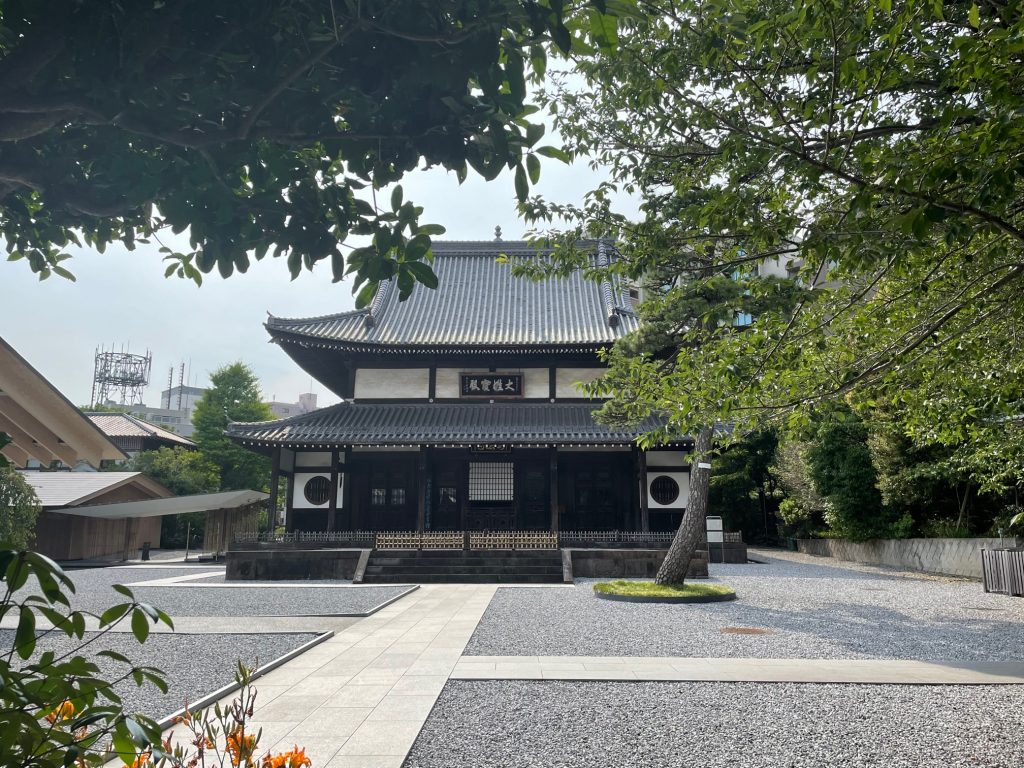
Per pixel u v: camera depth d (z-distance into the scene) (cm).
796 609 1406
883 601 1531
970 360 664
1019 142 341
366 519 2647
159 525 3925
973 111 371
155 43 204
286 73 221
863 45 507
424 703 691
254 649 992
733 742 568
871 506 2664
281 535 2239
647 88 588
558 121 769
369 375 2692
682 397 638
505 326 2786
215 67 229
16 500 1612
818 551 3347
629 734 591
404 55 227
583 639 1060
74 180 265
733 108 589
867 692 728
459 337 2678
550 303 2983
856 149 446
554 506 2419
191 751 532
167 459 4166
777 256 626
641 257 705
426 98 243
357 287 283
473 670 837
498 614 1349
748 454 3775
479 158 257
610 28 241
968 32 488
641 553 2127
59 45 198
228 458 4556
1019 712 647
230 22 213
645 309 877
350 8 215
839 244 434
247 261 279
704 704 684
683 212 518
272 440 2341
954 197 409
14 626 1297
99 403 7775
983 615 1323
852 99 468
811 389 627
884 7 386
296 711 664
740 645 1011
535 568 2123
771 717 638
